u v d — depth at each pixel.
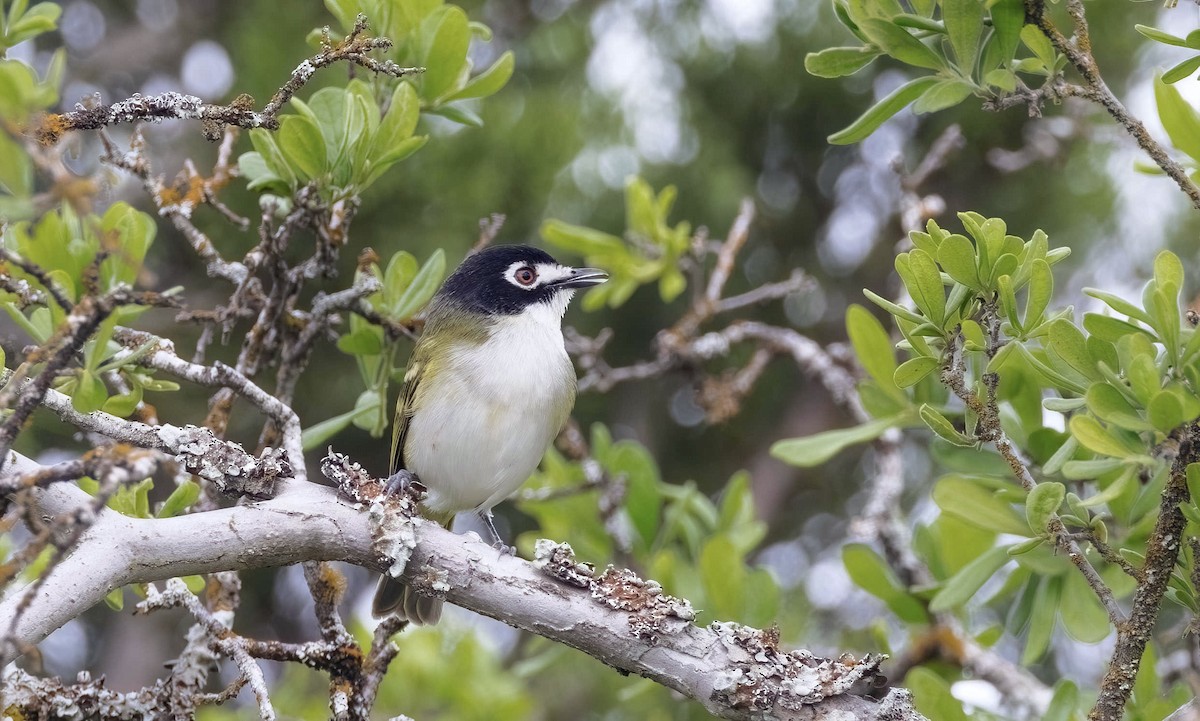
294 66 16.28
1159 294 6.23
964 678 10.78
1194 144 8.17
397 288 9.92
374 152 8.69
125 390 7.84
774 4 17.58
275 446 8.96
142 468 4.84
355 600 18.03
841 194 18.91
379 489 6.81
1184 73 6.98
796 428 19.05
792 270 18.91
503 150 16.66
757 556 18.62
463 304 10.78
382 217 16.73
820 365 13.22
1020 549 6.73
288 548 6.54
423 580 6.66
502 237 16.98
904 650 10.80
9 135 4.79
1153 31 6.84
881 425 9.57
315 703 12.01
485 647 13.18
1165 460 7.11
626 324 18.88
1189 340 6.43
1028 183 17.81
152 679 16.77
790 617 14.20
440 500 10.64
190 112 6.38
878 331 9.54
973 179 18.36
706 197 17.61
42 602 5.64
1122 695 6.32
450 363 10.42
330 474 6.79
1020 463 6.60
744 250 18.80
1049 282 6.44
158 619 17.38
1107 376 6.41
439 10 9.31
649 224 13.30
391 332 9.67
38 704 7.23
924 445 18.03
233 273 9.05
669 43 17.67
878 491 12.06
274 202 8.95
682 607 6.57
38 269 5.11
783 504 19.33
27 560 4.59
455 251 16.44
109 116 6.25
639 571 11.66
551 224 12.90
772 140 18.64
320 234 8.85
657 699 13.10
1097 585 6.47
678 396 19.38
